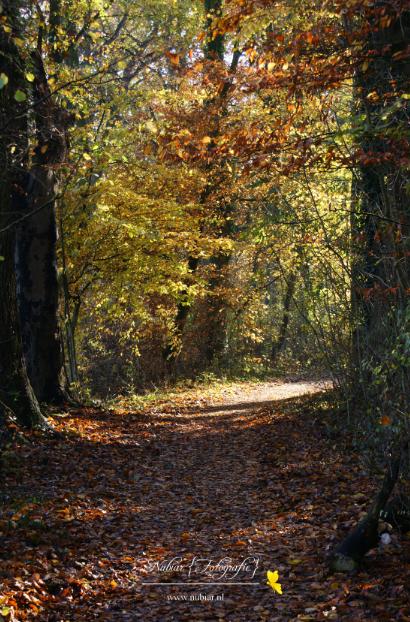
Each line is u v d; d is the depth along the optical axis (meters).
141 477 10.97
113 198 17.36
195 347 29.81
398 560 6.31
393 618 5.20
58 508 8.56
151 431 14.97
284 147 7.74
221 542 7.82
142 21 25.50
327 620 5.35
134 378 26.91
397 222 7.38
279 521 8.32
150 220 17.72
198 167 21.69
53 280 14.81
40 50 11.67
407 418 6.89
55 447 11.58
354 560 6.29
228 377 30.50
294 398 19.27
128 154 18.72
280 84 7.64
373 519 6.44
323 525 7.77
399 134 6.87
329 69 7.44
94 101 18.02
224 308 29.81
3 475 9.67
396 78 7.66
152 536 8.13
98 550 7.41
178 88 19.92
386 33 7.59
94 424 14.20
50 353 14.99
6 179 10.23
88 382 26.42
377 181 10.16
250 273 29.88
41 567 6.61
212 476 11.34
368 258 10.52
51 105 9.46
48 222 14.47
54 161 13.29
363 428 10.65
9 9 9.52
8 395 11.80
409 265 7.55
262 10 7.93
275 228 14.70
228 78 8.25
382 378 7.79
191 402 21.92
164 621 5.74
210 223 26.42
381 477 8.77
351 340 11.78
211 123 8.86
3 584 6.00
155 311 25.81
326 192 13.80
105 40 20.73
